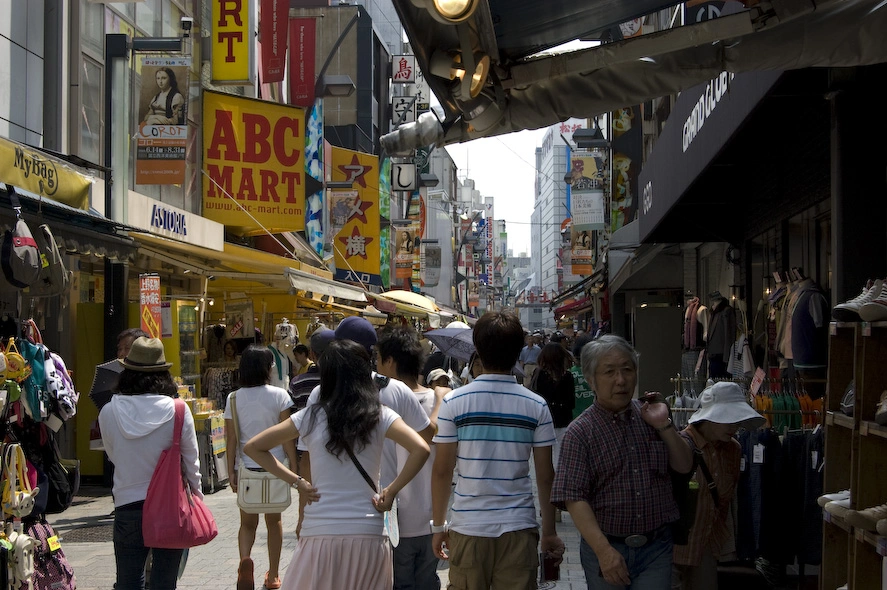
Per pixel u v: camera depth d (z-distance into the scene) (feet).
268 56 66.08
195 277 54.95
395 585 17.15
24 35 37.27
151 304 38.34
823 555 16.06
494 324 14.28
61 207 26.17
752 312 45.65
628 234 70.18
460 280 248.11
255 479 20.88
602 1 15.74
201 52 58.80
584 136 89.97
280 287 48.96
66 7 39.70
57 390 19.43
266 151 59.31
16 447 17.94
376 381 16.88
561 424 33.32
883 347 14.55
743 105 24.77
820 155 29.68
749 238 45.57
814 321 28.22
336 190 92.94
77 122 39.96
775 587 21.08
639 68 17.56
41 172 25.80
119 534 17.06
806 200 32.22
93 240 28.48
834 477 16.29
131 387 17.54
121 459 17.11
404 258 129.80
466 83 16.20
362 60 121.29
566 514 32.12
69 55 40.04
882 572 13.75
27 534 18.52
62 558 19.13
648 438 13.52
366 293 65.00
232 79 56.34
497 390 14.14
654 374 54.08
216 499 36.42
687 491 14.11
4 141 24.23
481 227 311.06
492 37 15.26
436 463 14.16
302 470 20.26
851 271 22.79
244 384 21.79
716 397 16.70
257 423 21.36
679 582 17.03
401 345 18.98
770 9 14.82
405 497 17.03
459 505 13.76
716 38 15.35
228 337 49.26
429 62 16.29
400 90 138.31
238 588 20.98
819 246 30.94
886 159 22.77
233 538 28.40
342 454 13.62
